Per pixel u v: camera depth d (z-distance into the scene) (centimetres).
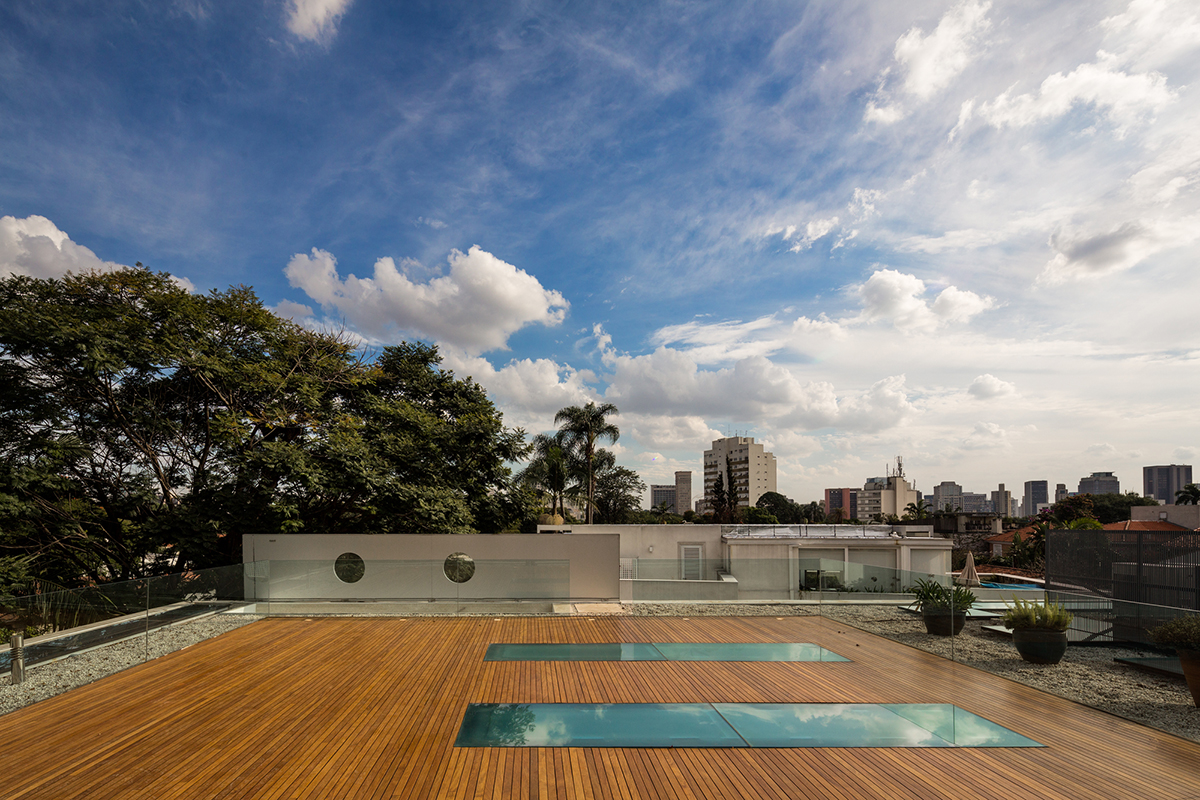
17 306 1393
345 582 1332
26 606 838
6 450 1474
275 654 947
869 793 490
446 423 2156
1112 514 5725
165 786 502
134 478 1684
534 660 912
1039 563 3456
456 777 516
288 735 612
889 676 837
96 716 668
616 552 1409
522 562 1357
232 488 1609
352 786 500
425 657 928
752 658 932
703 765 543
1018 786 505
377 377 2180
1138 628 781
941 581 1115
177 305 1622
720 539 2011
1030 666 880
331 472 1641
